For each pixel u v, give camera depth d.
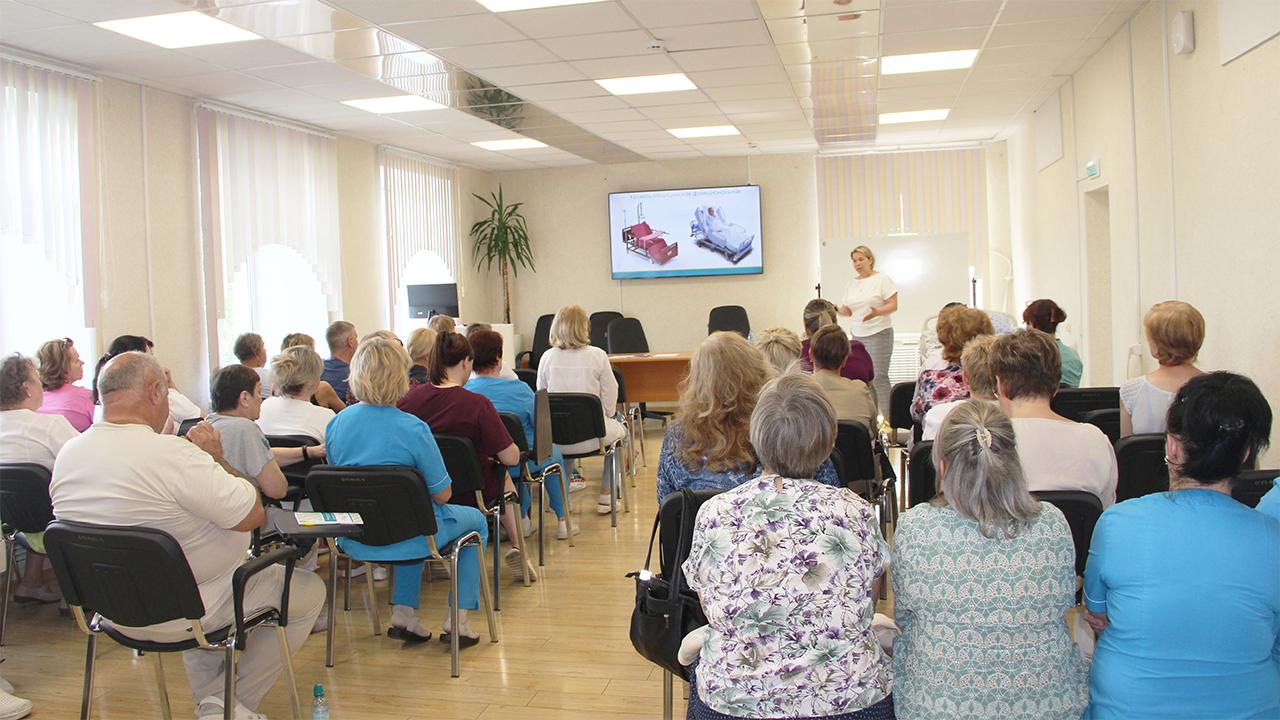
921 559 1.66
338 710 2.89
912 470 2.89
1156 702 1.58
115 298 5.46
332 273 7.57
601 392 5.22
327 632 3.27
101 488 2.33
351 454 3.13
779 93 6.74
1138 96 5.16
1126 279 5.58
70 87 5.14
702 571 1.63
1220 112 4.04
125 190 5.55
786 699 1.56
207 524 2.45
